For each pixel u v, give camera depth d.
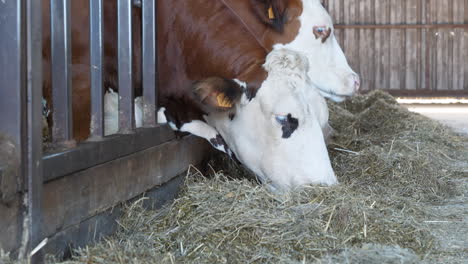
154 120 3.92
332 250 2.88
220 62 3.73
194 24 3.86
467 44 17.06
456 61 17.16
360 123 7.22
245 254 2.84
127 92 3.56
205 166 5.11
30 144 2.34
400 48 17.30
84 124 3.53
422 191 4.45
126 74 3.57
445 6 17.06
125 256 2.65
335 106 7.87
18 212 2.33
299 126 3.48
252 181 4.13
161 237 3.08
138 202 3.48
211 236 2.99
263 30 4.55
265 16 4.53
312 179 3.48
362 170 4.75
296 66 3.54
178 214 3.31
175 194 4.24
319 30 5.00
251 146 3.63
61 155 2.57
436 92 17.22
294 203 3.31
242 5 4.45
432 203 4.23
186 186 4.20
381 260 2.71
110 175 3.12
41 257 2.44
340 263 2.68
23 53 2.32
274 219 3.08
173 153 4.16
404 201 3.81
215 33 3.79
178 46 3.93
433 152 5.86
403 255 2.78
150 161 3.71
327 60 5.12
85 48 3.63
